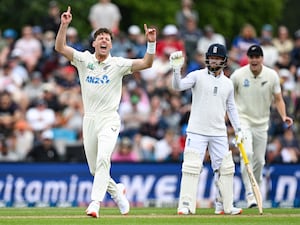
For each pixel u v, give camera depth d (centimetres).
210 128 4456
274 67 8106
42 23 9738
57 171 6272
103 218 4109
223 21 11612
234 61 8262
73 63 4259
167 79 7850
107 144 4162
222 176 4497
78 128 7300
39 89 7769
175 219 4106
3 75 7831
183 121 7238
